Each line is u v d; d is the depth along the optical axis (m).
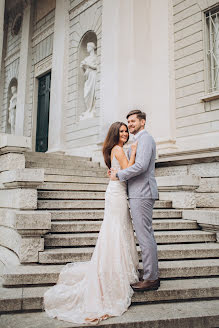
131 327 2.77
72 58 11.73
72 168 7.51
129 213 3.49
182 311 3.05
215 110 7.43
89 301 2.91
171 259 4.21
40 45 13.98
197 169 6.86
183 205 5.77
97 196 6.01
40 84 14.06
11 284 3.35
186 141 7.89
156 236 4.62
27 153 7.70
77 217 4.96
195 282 3.63
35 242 3.85
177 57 8.43
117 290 3.05
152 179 3.37
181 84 8.26
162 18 8.80
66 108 11.70
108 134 3.54
